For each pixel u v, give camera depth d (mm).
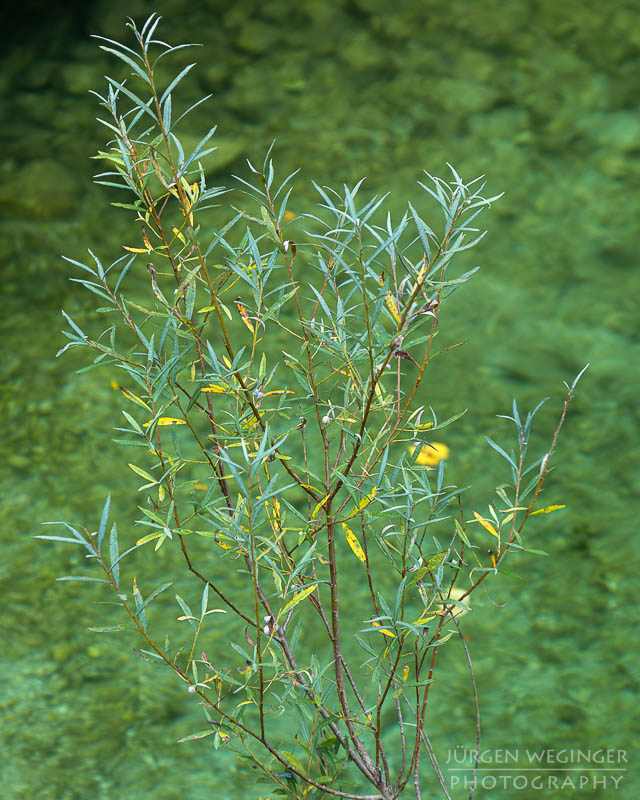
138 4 5387
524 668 2840
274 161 4488
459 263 3979
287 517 3025
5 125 4695
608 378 3506
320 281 3781
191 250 2174
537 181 4355
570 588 2959
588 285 3881
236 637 2910
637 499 3111
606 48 5043
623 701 2783
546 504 3107
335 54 5082
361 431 2119
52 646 2920
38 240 4188
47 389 3580
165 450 3295
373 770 2277
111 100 2092
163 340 2127
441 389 3475
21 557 3070
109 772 2727
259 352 3557
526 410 3387
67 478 3270
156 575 3029
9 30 5211
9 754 2750
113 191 4395
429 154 4508
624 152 4484
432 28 5211
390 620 2143
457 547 2998
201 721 2797
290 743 2719
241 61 5051
